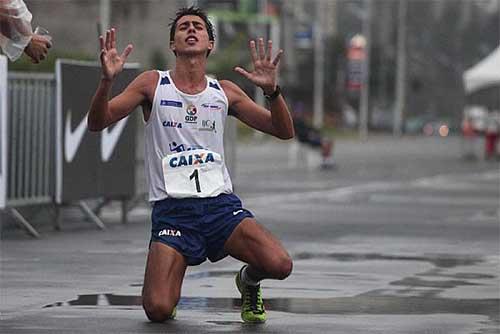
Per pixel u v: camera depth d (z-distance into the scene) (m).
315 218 46.91
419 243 38.12
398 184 70.81
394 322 23.05
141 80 22.23
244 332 21.73
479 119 163.88
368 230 42.38
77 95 39.53
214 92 22.39
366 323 22.91
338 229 42.59
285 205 53.38
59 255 33.78
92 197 40.59
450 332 22.05
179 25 22.34
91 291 26.86
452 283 28.78
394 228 43.22
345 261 33.06
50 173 39.16
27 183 38.22
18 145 37.75
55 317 23.20
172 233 22.00
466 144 125.25
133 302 25.20
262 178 75.62
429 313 24.20
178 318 23.12
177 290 22.03
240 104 22.56
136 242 37.38
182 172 22.12
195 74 22.34
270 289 27.39
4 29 20.77
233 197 22.41
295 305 25.03
